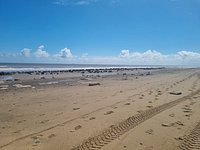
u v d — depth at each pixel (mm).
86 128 9953
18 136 8977
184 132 9539
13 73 45656
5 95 19016
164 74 51938
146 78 39094
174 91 21125
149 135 9125
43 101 16438
